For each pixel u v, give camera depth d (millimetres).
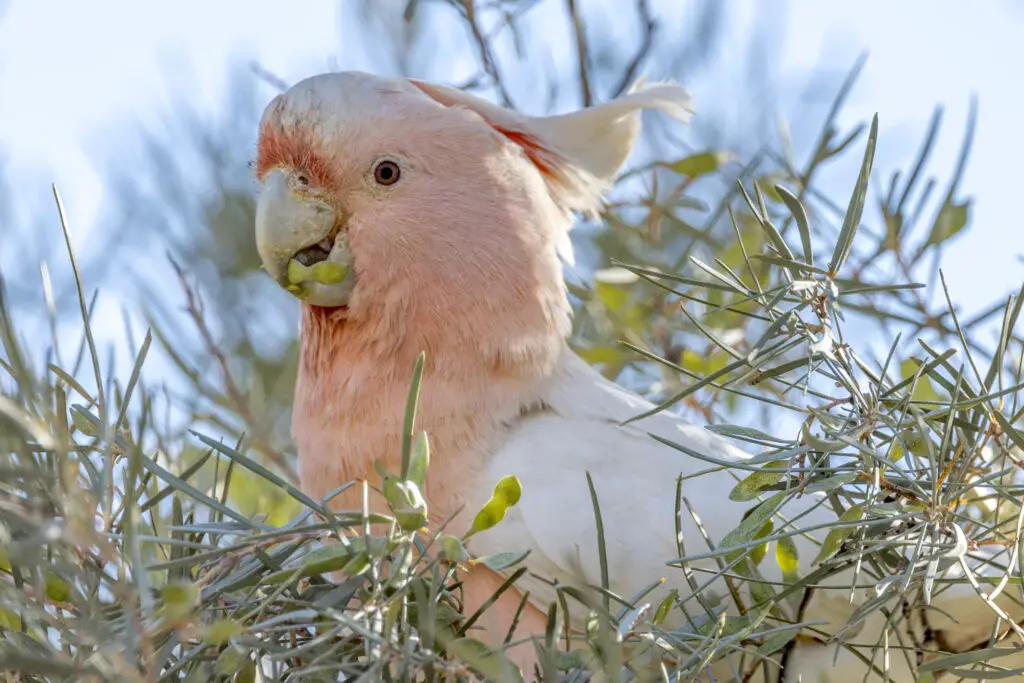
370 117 2977
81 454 2875
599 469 2955
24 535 2857
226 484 2898
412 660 2848
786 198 2895
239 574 2873
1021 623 2918
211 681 2865
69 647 2867
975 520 2881
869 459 2879
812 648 2924
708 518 2947
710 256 3088
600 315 3062
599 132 3008
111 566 2873
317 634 2867
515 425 2967
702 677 2918
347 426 2975
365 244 2973
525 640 2865
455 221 2973
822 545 2893
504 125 3000
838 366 2887
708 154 3062
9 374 2879
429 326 2969
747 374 2891
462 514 2955
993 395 2875
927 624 2922
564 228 3004
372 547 2850
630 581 2941
